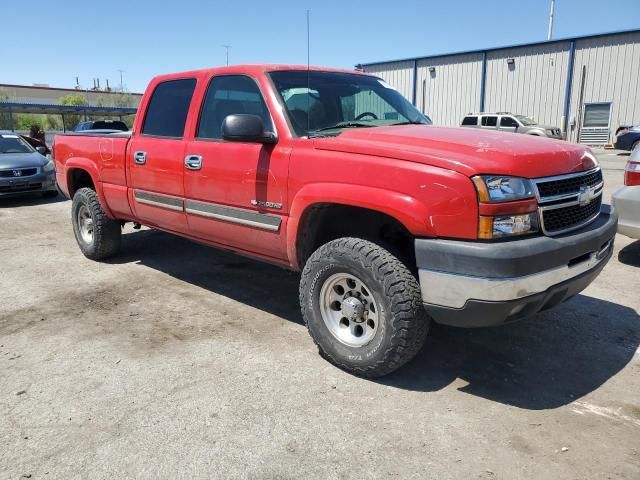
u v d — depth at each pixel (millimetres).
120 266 6051
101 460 2650
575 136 27656
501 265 2793
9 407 3129
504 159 2943
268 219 3855
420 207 2975
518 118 23641
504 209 2852
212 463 2619
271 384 3373
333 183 3361
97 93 75875
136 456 2676
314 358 3736
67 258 6445
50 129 61188
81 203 6141
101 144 5582
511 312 2924
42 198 11758
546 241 2957
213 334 4156
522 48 28562
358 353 3379
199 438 2818
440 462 2625
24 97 70750
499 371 3553
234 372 3533
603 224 3529
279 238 3842
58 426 2938
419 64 32719
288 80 4082
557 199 3082
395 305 3145
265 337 4098
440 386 3355
